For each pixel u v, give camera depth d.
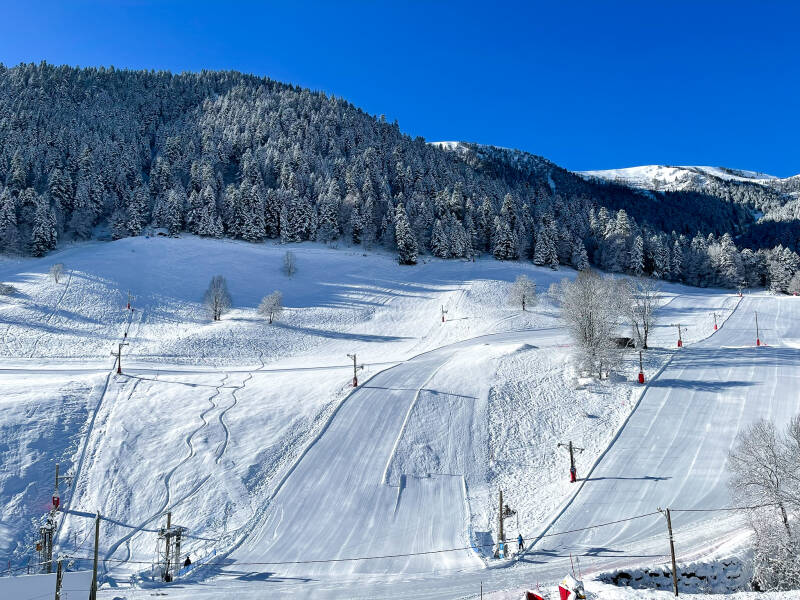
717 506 33.31
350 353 73.88
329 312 89.56
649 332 72.00
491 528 33.41
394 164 171.50
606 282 71.25
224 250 113.50
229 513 34.50
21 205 114.69
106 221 133.12
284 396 51.12
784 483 27.08
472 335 80.06
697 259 132.00
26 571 28.78
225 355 69.75
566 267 129.25
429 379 55.59
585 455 41.38
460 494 37.41
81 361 63.31
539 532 32.06
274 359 70.50
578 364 55.16
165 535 28.66
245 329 78.00
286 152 158.75
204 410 47.06
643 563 26.95
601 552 29.02
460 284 104.56
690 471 37.78
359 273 109.88
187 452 40.31
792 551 24.55
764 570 24.56
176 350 68.81
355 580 26.91
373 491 37.16
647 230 145.00
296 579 27.16
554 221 139.12
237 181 154.00
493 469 40.62
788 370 55.03
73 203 125.31
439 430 45.06
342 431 44.41
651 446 41.56
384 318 89.69
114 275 92.62
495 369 57.06
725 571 25.17
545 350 63.06
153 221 127.44
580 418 46.84
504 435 44.72
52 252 110.00
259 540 31.86
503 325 83.44
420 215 130.88
